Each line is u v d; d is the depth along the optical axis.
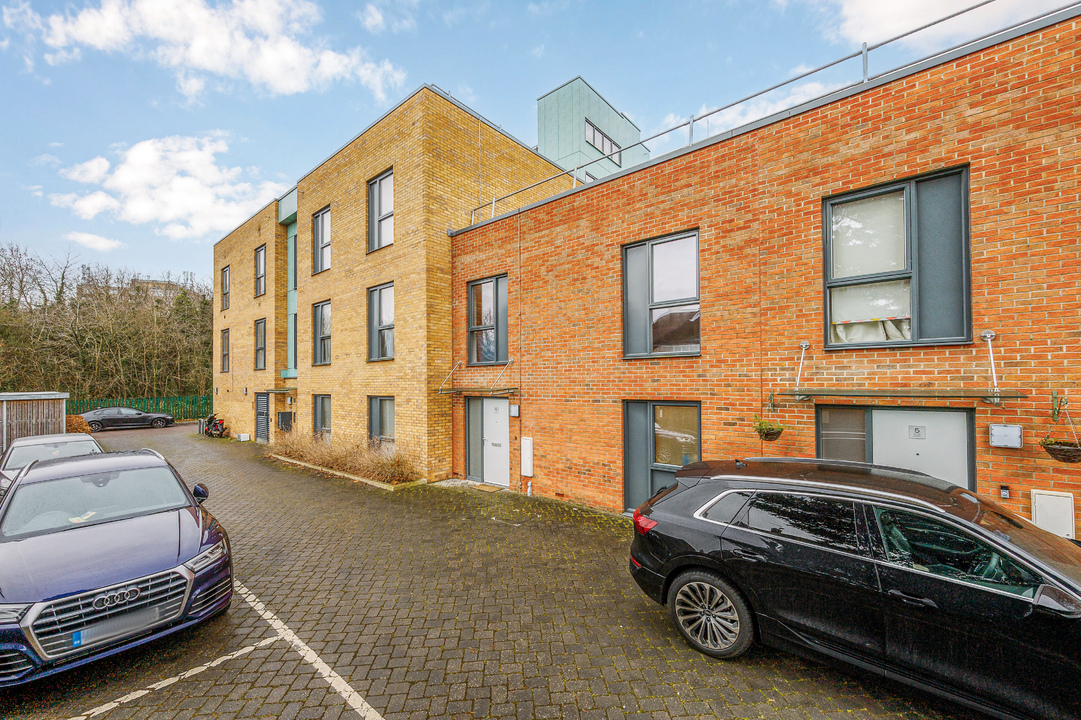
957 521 2.84
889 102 5.21
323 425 13.52
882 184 5.25
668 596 3.77
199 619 3.78
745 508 3.55
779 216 5.92
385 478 9.53
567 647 3.66
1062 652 2.38
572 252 8.05
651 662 3.46
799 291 5.75
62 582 3.36
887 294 5.28
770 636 3.26
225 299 19.75
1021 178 4.49
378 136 11.16
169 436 19.56
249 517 7.25
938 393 4.67
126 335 29.98
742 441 6.14
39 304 28.08
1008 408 4.50
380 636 3.85
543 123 18.03
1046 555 2.71
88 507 4.43
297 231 14.32
